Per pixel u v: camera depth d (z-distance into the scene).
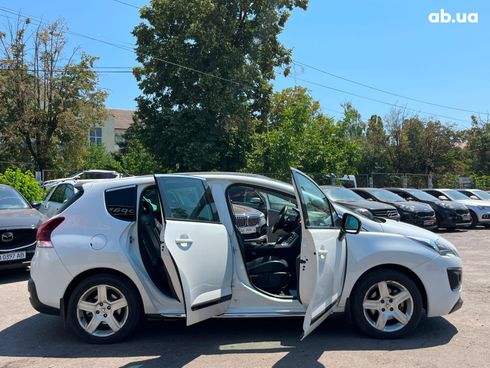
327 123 26.23
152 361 4.52
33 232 8.03
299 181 4.63
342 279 4.92
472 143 44.28
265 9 28.50
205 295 4.53
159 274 5.16
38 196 16.45
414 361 4.44
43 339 5.20
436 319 5.79
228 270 4.86
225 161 28.47
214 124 27.20
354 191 17.39
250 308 4.94
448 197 19.11
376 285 5.05
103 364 4.47
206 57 26.62
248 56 28.70
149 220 5.30
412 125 38.84
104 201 5.21
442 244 5.30
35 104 32.47
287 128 25.56
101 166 43.56
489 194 21.22
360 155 27.59
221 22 26.91
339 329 5.43
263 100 32.75
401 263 5.02
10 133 31.34
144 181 5.30
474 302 6.62
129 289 4.98
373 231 5.21
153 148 28.05
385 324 5.07
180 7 26.17
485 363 4.39
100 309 5.03
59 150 35.00
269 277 5.34
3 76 30.98
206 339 5.14
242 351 4.76
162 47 26.94
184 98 27.05
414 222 15.49
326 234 4.66
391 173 35.28
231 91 26.47
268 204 7.30
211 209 4.98
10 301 6.82
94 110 34.41
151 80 27.38
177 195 4.65
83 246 4.96
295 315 4.90
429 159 37.97
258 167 26.08
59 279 4.94
